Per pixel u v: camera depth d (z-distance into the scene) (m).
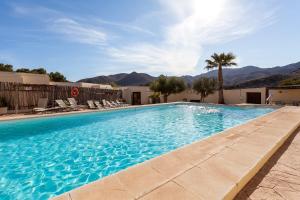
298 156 3.78
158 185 2.32
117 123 10.70
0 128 8.39
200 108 18.14
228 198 2.19
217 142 4.22
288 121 7.00
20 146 6.26
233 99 24.70
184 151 3.59
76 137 7.51
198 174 2.63
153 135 7.97
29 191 3.51
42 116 10.18
